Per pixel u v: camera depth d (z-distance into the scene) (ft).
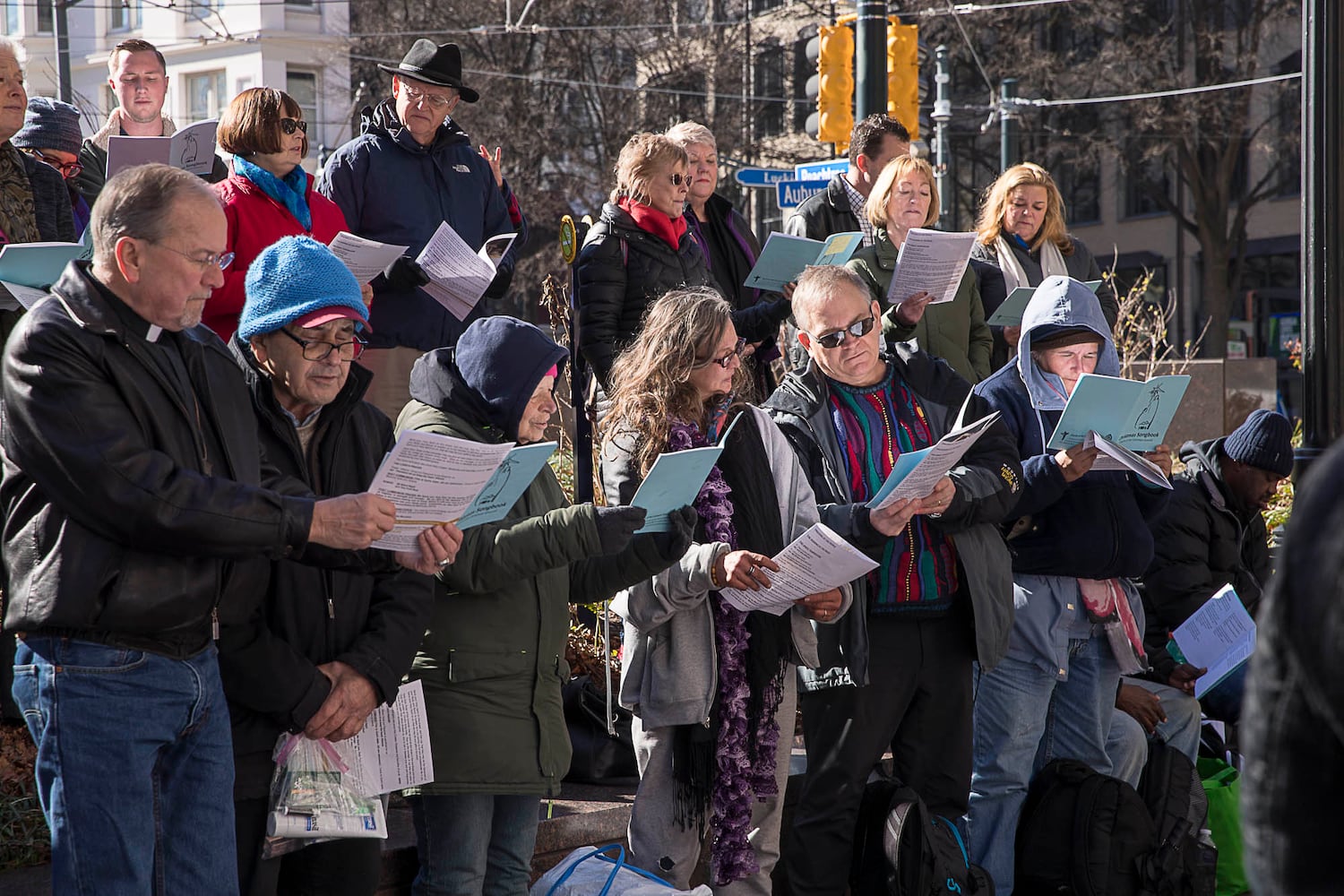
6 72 34.24
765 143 250.57
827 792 33.27
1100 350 38.47
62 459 20.52
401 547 23.26
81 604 20.59
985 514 33.12
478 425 27.61
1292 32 236.43
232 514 21.15
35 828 29.94
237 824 23.94
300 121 37.60
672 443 30.81
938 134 155.33
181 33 311.06
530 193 229.45
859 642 32.17
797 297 34.63
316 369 24.49
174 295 21.58
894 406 34.63
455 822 26.94
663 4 233.35
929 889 32.71
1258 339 257.75
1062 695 38.29
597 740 37.27
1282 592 10.59
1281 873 10.69
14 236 34.58
